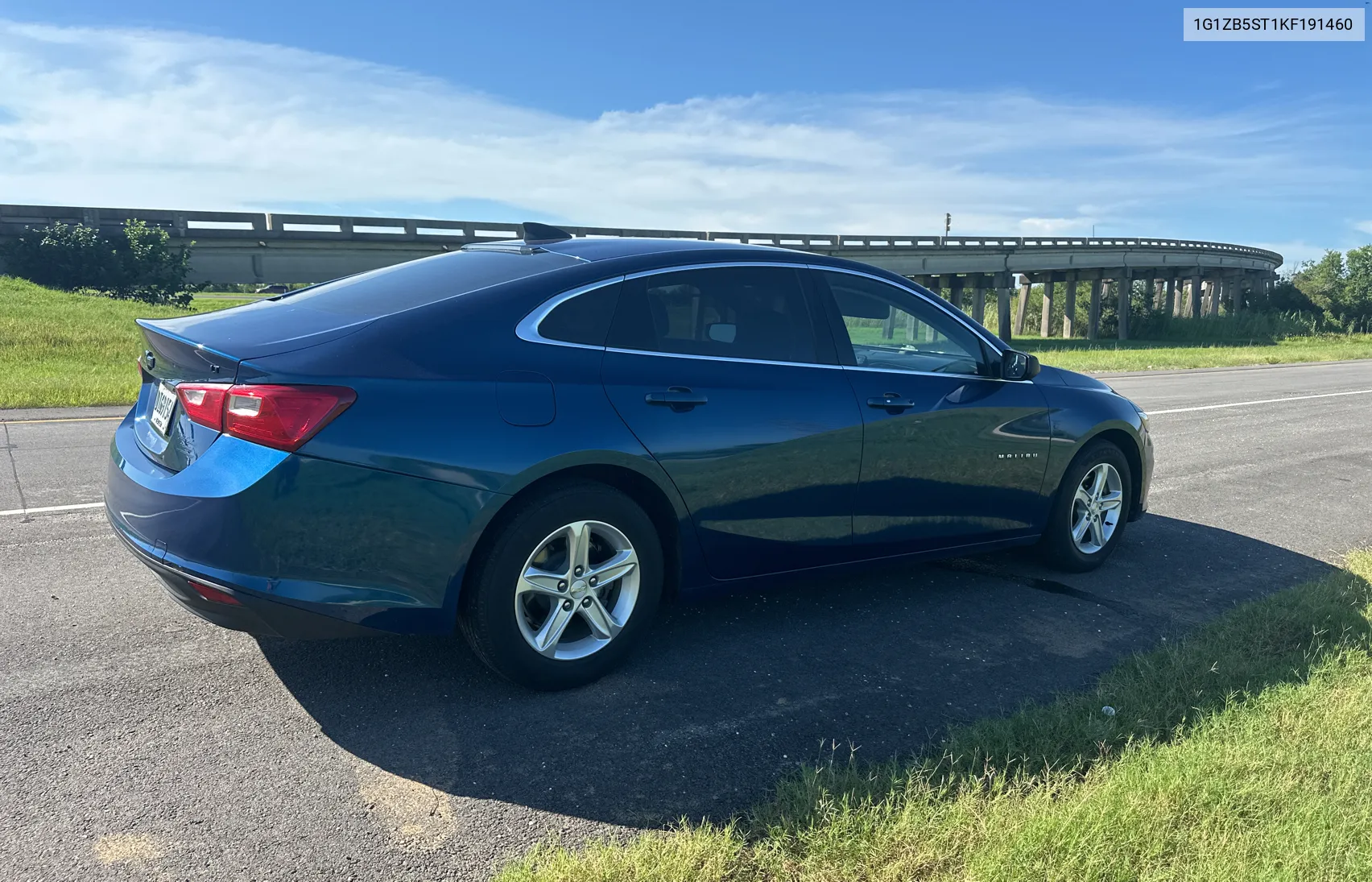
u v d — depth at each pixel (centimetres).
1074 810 241
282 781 265
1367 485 763
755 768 280
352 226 3331
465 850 236
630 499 329
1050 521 476
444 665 346
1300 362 3006
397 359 293
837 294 399
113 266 2753
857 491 388
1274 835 234
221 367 286
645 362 337
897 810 247
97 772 266
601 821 251
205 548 275
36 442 764
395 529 285
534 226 398
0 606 391
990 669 360
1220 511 657
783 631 394
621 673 346
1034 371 447
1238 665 344
